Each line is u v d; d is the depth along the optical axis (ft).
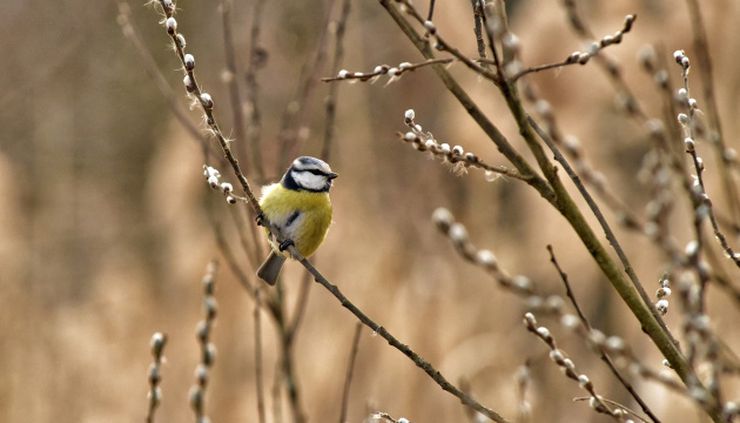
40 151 58.65
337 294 18.37
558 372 34.42
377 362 34.83
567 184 36.17
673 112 20.59
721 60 32.37
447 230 17.31
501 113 37.73
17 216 48.03
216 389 35.58
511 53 17.10
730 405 14.19
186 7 59.26
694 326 14.32
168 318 38.73
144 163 60.49
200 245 38.75
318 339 35.55
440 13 37.63
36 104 61.11
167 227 42.86
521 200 39.22
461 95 16.62
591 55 15.75
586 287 36.29
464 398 17.39
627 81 34.35
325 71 43.42
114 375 37.81
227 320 36.52
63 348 38.81
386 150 45.29
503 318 35.27
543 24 36.86
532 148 16.46
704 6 32.65
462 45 37.70
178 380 36.96
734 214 20.25
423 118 46.42
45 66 63.67
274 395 27.07
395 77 15.93
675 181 22.08
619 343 15.25
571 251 36.29
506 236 38.88
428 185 42.70
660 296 17.20
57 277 47.88
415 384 33.96
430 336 34.81
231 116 46.55
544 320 35.68
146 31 64.54
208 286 23.31
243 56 51.29
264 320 35.96
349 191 42.01
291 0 51.80
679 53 17.34
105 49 65.41
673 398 25.29
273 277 27.35
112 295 41.24
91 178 58.80
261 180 29.30
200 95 18.06
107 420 37.11
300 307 29.22
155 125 62.75
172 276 39.83
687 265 14.85
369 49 49.52
